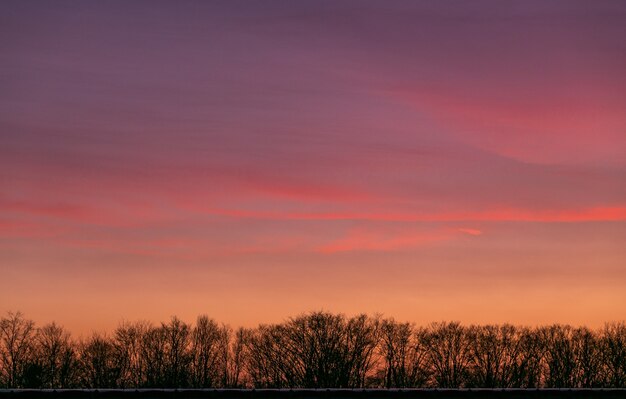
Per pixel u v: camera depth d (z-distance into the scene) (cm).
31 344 16488
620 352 17550
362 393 8844
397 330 17788
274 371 17012
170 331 17288
